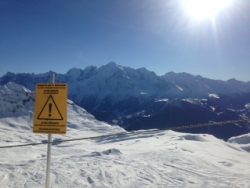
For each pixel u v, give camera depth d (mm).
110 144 80875
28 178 19688
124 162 26297
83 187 18078
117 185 18656
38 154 80750
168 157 29734
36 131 8633
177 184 18719
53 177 20031
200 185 18125
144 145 54188
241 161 33312
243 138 108688
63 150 73625
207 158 31688
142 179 20188
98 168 23219
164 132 93500
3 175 20188
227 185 17766
